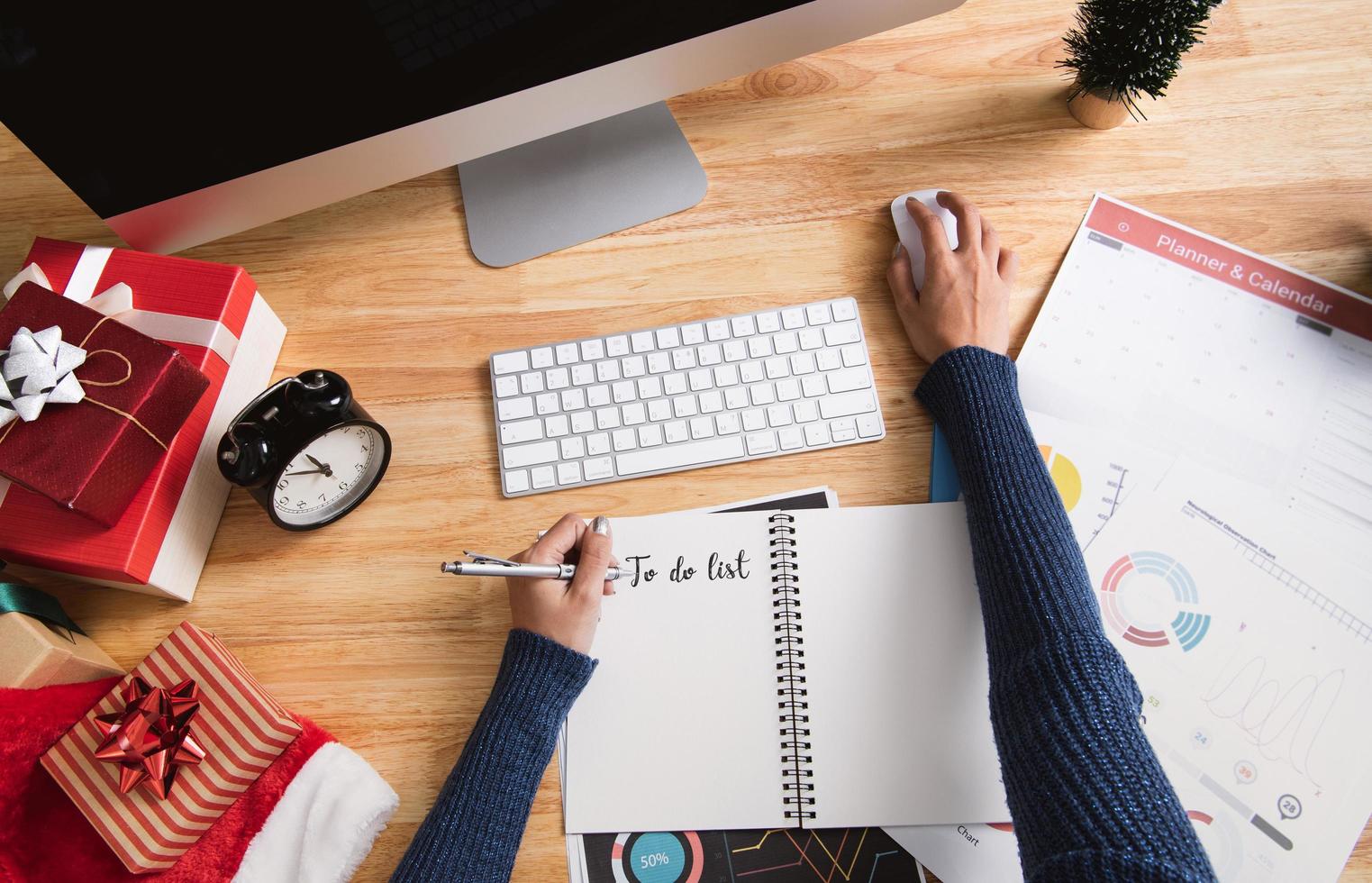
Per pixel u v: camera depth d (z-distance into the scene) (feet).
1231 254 2.74
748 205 2.82
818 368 2.59
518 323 2.68
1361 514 2.46
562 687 2.18
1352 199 2.82
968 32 3.03
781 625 2.35
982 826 2.21
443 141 2.46
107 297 2.36
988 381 2.44
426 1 2.10
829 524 2.44
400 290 2.73
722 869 2.20
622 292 2.72
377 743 2.29
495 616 2.39
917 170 2.87
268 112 2.19
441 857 2.00
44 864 2.10
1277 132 2.90
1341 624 2.35
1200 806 2.19
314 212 2.81
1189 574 2.40
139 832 2.04
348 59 2.14
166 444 2.19
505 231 2.76
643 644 2.34
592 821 2.21
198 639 2.21
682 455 2.51
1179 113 2.93
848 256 2.77
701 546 2.42
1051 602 2.11
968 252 2.63
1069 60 2.81
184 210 2.37
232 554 2.44
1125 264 2.73
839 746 2.26
